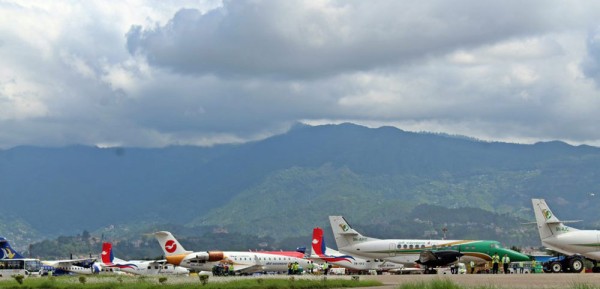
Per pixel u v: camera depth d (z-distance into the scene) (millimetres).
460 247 122750
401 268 141750
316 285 77875
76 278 108688
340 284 78188
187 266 135625
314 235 158875
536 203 110750
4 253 141250
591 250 106562
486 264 126688
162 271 156250
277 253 146375
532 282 74250
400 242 126750
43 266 156375
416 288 64250
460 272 121250
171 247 137625
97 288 82875
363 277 93500
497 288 63344
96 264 161250
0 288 85500
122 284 85688
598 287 61031
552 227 109625
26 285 88250
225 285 78500
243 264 136625
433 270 121500
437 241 125688
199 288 75938
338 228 130250
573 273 102125
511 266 135250
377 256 127125
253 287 76125
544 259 162375
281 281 81875
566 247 107938
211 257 134875
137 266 156375
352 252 128750
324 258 145625
